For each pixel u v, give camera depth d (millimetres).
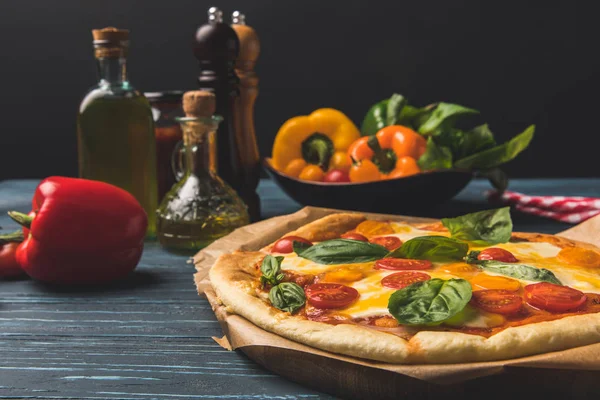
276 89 2166
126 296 1035
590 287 926
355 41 2137
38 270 1050
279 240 1051
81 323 967
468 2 2102
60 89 2168
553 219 1315
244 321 897
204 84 1242
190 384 855
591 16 2086
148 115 1202
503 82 2139
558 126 2162
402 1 2113
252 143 1310
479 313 873
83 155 1191
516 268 941
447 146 1379
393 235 1091
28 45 2145
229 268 989
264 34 2137
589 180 1608
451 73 2143
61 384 853
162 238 1174
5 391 842
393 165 1339
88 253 1042
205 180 1168
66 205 1033
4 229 1255
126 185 1195
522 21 2104
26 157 2199
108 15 2125
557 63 2119
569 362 798
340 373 831
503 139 2174
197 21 2119
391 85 2152
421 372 809
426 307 850
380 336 831
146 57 2135
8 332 946
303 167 1394
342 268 973
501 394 810
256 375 870
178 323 967
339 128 1405
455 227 1038
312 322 861
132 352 908
